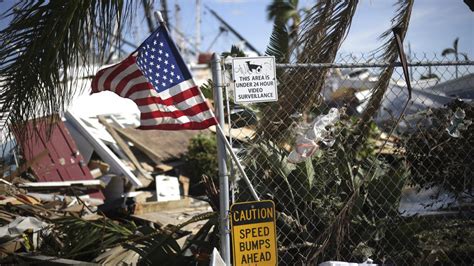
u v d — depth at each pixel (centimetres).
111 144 1130
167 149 1245
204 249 508
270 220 421
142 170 1082
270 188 489
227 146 417
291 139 505
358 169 514
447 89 616
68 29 439
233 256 411
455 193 552
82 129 1065
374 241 500
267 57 424
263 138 510
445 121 534
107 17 445
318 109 546
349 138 559
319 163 504
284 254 477
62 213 676
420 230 516
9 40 439
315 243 471
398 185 508
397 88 632
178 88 414
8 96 455
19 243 559
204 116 414
